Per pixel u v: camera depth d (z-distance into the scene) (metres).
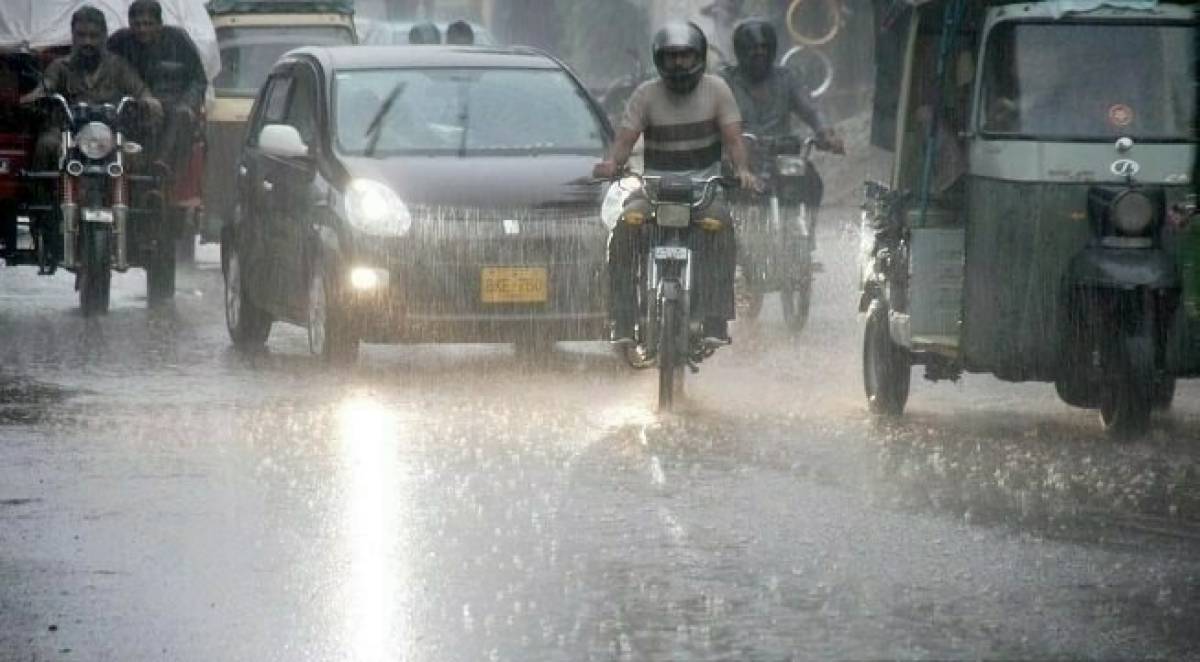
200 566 14.27
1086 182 20.17
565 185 25.52
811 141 31.73
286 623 12.74
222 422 20.72
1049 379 20.70
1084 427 20.88
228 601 13.27
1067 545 15.02
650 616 12.93
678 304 22.03
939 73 21.08
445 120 26.80
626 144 22.94
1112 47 20.50
